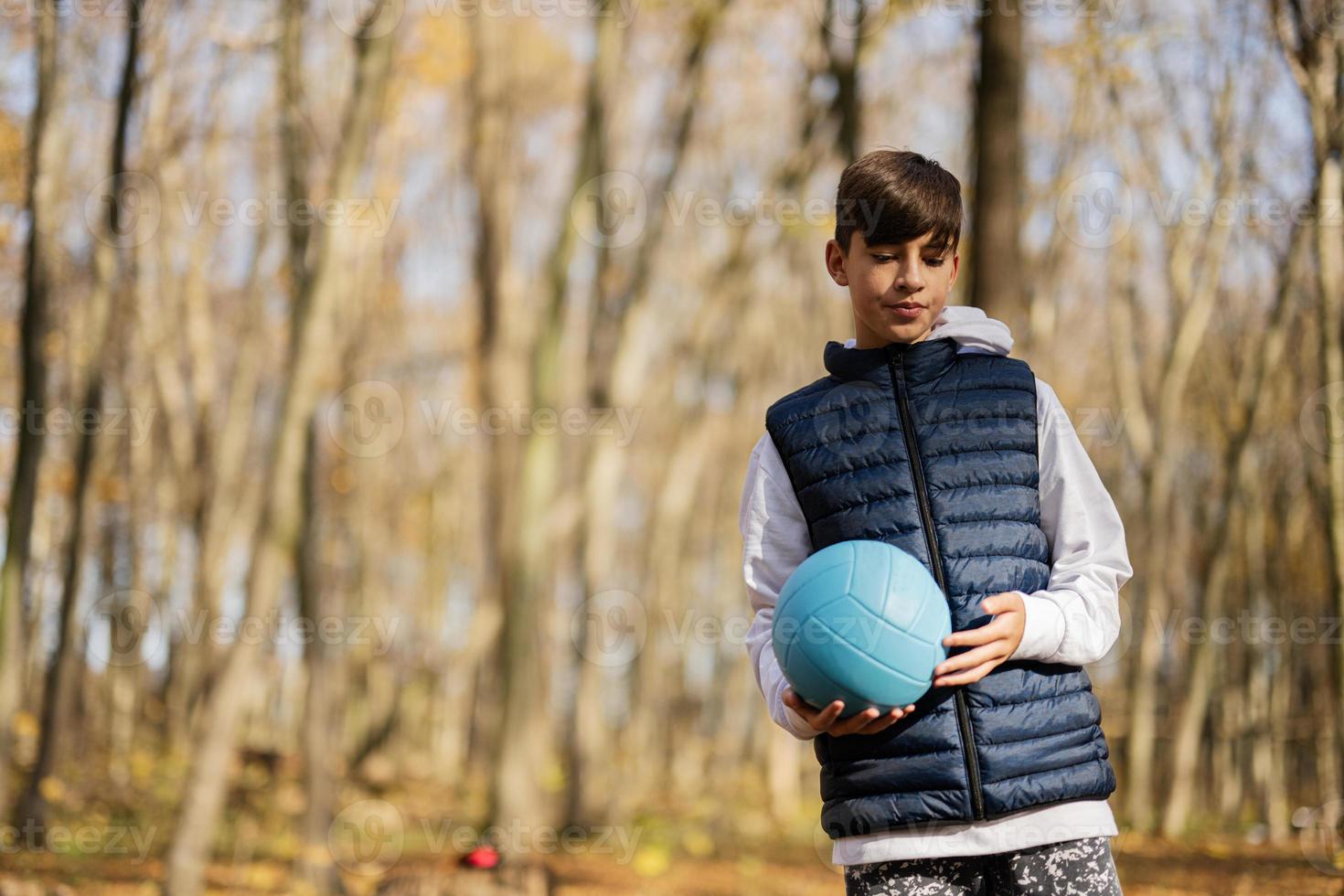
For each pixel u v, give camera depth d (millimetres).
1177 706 24844
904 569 2396
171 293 18172
